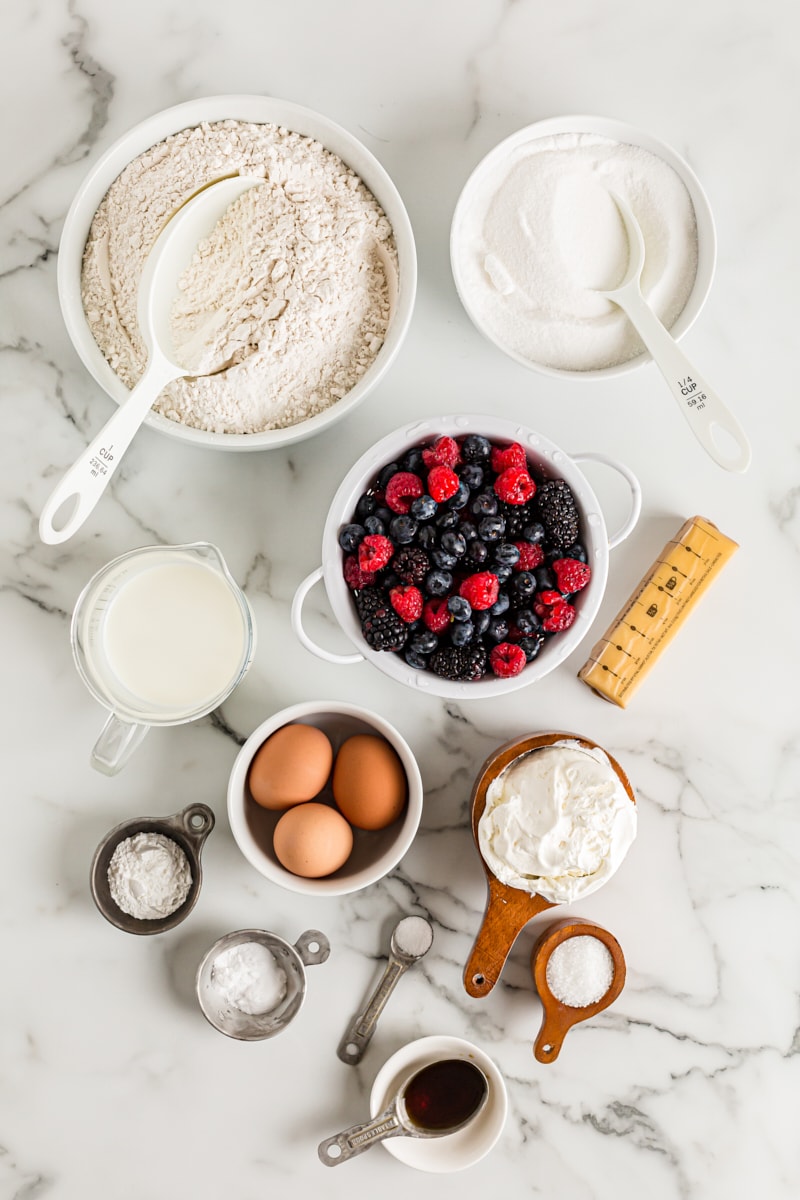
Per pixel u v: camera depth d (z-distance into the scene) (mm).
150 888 956
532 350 969
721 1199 1012
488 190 962
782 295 1013
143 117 986
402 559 911
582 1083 1013
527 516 922
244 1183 1003
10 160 985
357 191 947
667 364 937
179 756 1000
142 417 907
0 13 980
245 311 931
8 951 1000
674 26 1001
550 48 996
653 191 960
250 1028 976
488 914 953
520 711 1010
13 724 997
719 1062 1018
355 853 983
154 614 958
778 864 1018
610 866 940
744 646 1016
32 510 996
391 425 1002
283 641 1000
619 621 991
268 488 1001
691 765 1017
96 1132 1001
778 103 1007
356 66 990
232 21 985
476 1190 1008
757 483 1014
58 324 991
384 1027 1007
